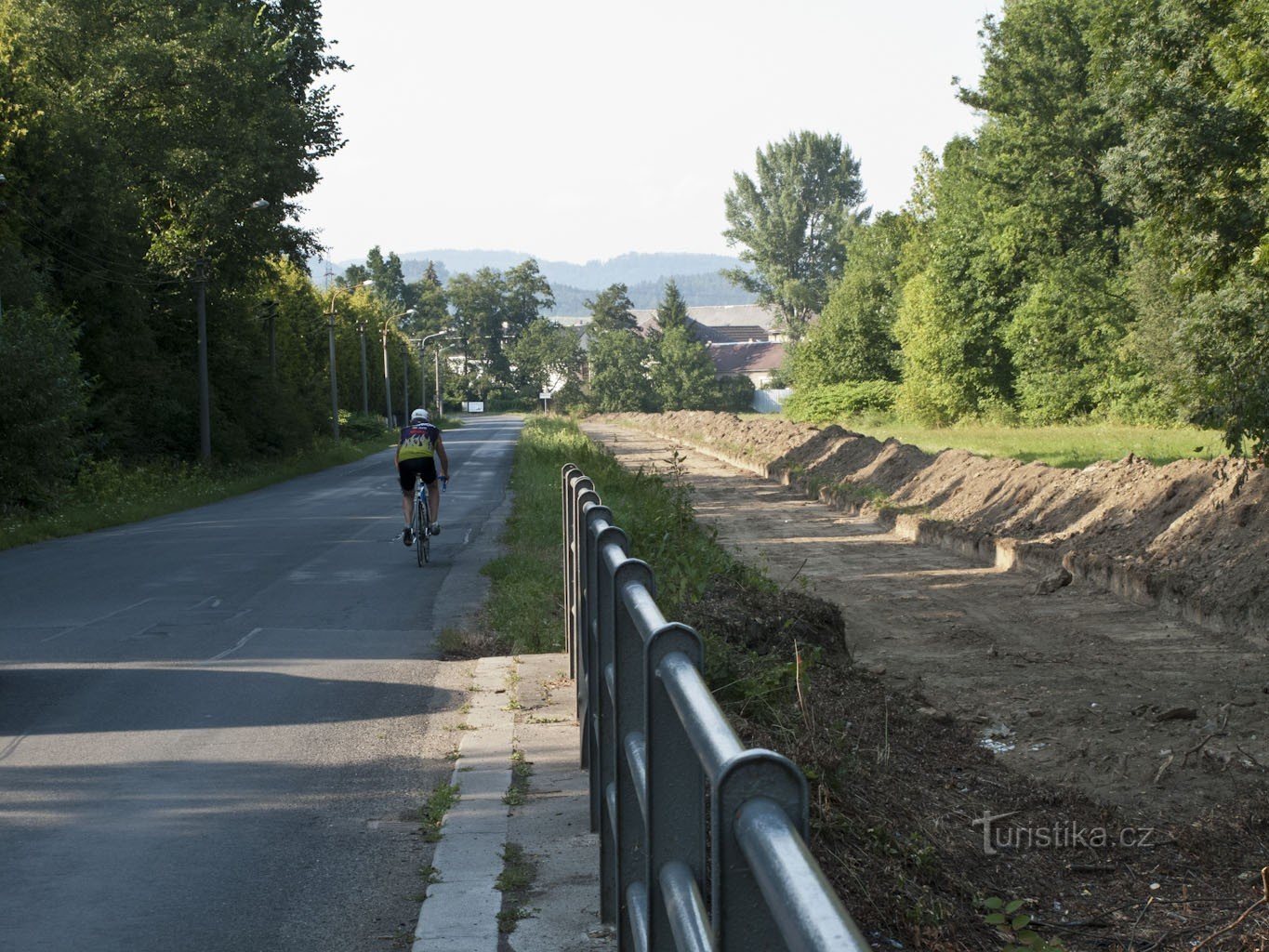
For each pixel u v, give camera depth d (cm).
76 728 717
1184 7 2008
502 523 2081
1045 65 4950
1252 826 617
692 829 215
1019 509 1820
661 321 14375
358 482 3831
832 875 461
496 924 406
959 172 6091
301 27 5125
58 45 3788
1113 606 1248
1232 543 1245
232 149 4147
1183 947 477
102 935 412
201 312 4041
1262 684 905
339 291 10162
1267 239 1669
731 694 656
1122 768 730
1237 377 1620
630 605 264
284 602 1239
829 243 12769
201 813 552
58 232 3588
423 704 768
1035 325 5156
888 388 7438
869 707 796
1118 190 2245
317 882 460
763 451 3944
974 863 544
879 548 1834
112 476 3162
